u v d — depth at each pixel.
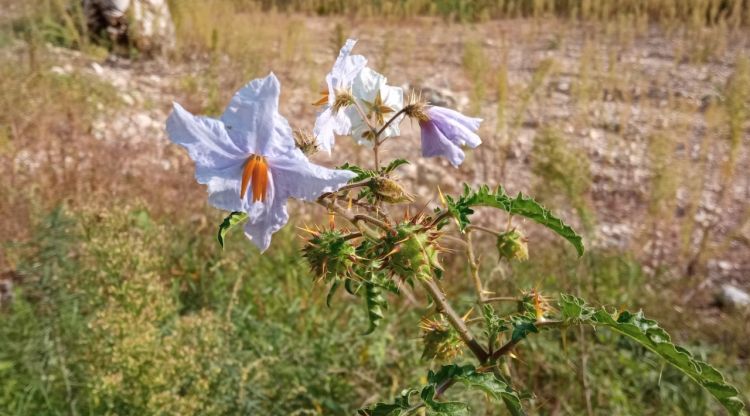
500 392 0.11
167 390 0.23
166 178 0.43
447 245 0.37
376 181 0.12
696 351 0.31
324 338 0.29
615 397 0.28
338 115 0.14
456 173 0.50
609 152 0.51
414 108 0.14
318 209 0.40
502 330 0.13
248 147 0.11
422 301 0.34
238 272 0.33
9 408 0.25
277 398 0.26
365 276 0.12
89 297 0.27
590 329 0.31
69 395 0.25
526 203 0.12
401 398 0.12
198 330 0.25
